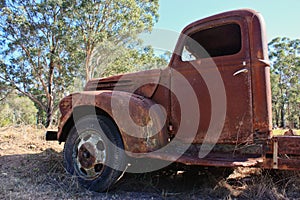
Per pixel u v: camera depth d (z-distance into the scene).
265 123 2.69
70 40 18.41
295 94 25.55
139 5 20.56
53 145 4.97
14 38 19.48
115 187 3.11
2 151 4.38
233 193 2.97
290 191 2.96
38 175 3.40
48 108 20.31
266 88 2.73
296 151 2.58
